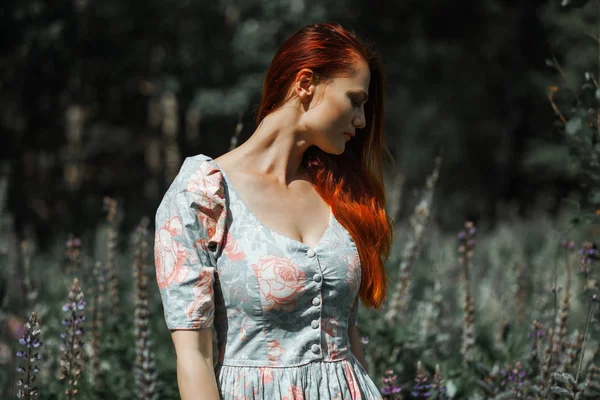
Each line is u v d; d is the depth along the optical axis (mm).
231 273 2221
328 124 2381
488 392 3188
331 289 2289
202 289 2164
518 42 20594
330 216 2430
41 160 15078
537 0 20391
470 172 21344
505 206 19953
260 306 2213
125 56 14766
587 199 3492
